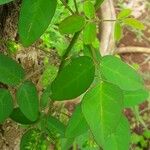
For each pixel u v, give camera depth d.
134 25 0.35
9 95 0.35
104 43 0.95
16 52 0.46
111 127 0.30
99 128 0.30
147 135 1.06
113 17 0.96
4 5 0.42
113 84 0.31
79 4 0.62
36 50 0.51
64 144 0.40
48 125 0.40
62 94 0.32
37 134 0.39
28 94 0.35
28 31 0.30
